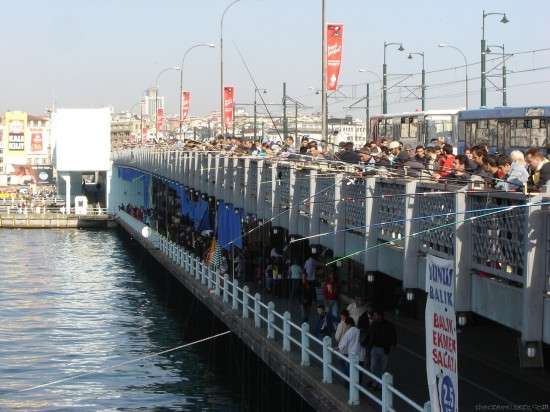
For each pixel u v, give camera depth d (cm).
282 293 3766
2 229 10350
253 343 3006
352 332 2248
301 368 2412
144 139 12219
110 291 5997
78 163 10500
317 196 2797
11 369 3700
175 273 5088
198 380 3528
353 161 2723
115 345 4209
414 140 5062
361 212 2420
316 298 3212
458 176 2042
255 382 3047
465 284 1773
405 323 2925
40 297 5706
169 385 3444
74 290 6019
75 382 3484
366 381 2214
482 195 1709
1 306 5331
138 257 7606
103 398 3250
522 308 1564
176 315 5066
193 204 5284
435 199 1948
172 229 6619
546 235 1528
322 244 2795
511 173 1773
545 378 2181
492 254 1684
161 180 7062
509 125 3925
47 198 12619
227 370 3534
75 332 4531
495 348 2505
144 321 4881
